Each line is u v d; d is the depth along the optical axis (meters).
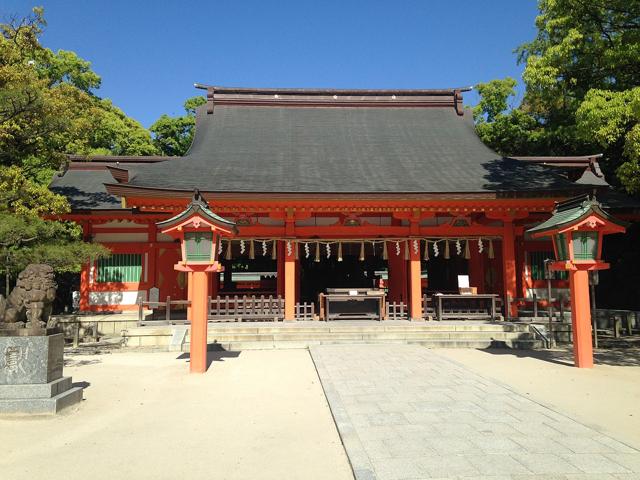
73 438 5.51
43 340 6.68
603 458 4.61
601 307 19.89
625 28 12.54
